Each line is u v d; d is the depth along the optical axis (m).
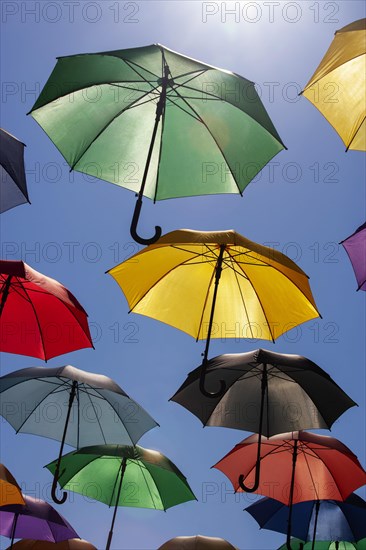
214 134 4.85
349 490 7.42
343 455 7.40
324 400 6.33
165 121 4.95
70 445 7.32
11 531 8.68
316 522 8.23
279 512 8.90
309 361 6.46
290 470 7.58
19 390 7.44
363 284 5.49
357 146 4.78
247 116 4.77
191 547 8.43
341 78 4.65
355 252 5.51
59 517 8.39
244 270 5.93
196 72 4.62
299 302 5.85
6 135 5.30
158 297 6.13
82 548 9.02
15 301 5.89
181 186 4.96
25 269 5.26
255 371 6.51
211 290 6.07
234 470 7.64
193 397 6.55
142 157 5.01
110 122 5.01
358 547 9.54
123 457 8.02
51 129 4.93
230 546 8.63
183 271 6.09
